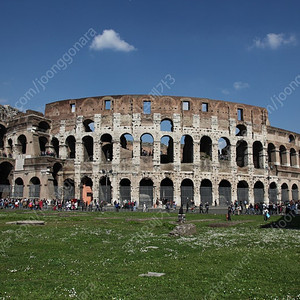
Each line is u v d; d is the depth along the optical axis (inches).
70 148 3528.5
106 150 3540.8
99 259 812.6
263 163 3540.8
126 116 3253.0
